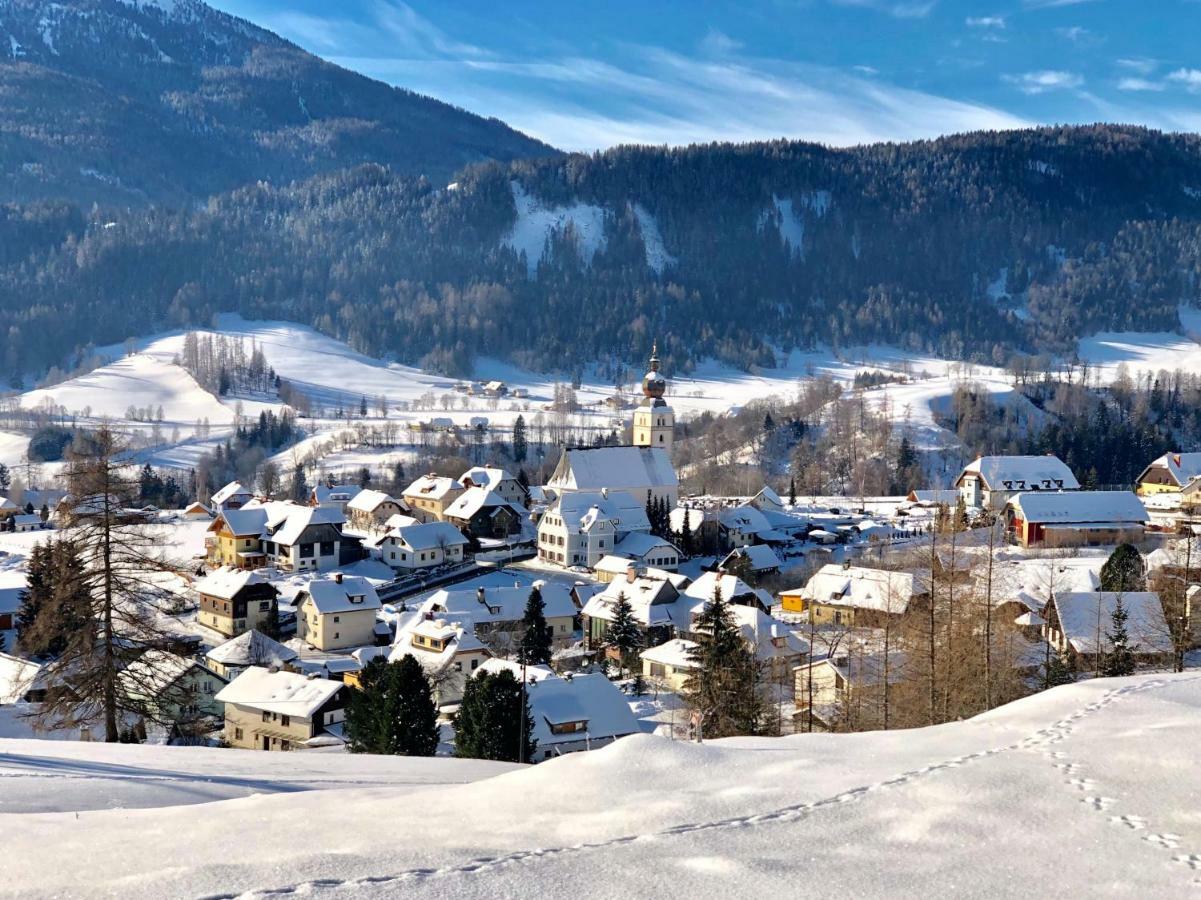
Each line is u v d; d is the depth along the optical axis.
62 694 37.62
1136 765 15.98
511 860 12.41
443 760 29.45
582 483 151.25
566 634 100.06
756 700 56.03
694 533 142.50
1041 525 130.00
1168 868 12.22
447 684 76.69
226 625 103.31
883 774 16.47
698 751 18.39
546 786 16.69
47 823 15.21
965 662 47.09
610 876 11.91
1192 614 67.25
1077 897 11.42
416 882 11.59
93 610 37.53
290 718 65.62
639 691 78.88
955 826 13.65
